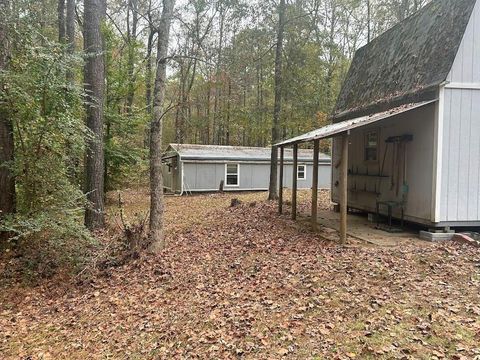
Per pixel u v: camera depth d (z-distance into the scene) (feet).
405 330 13.52
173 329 15.20
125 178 55.06
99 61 32.58
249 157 71.31
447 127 25.73
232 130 85.71
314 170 29.58
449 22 27.45
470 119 26.00
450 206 26.05
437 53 27.04
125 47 60.70
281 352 12.75
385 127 32.12
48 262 22.94
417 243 24.79
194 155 67.41
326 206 45.78
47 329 16.29
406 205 29.07
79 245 24.97
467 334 12.98
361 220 35.27
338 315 15.14
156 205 26.12
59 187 24.11
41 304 19.10
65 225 23.24
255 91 59.98
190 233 32.35
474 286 17.20
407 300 15.98
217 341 13.87
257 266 21.98
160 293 19.24
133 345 14.26
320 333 13.83
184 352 13.37
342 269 20.16
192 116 87.56
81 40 54.60
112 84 47.80
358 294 16.92
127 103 56.65
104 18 46.19
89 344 14.71
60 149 24.22
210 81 32.81
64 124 22.47
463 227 27.37
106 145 47.44
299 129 53.98
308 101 48.85
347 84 43.06
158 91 26.00
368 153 35.40
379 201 31.86
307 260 22.21
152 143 26.17
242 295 17.97
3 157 23.03
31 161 22.90
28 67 21.81
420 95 27.37
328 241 26.43
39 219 21.67
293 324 14.66
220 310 16.52
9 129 23.15
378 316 14.74
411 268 19.83
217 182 69.97
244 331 14.43
